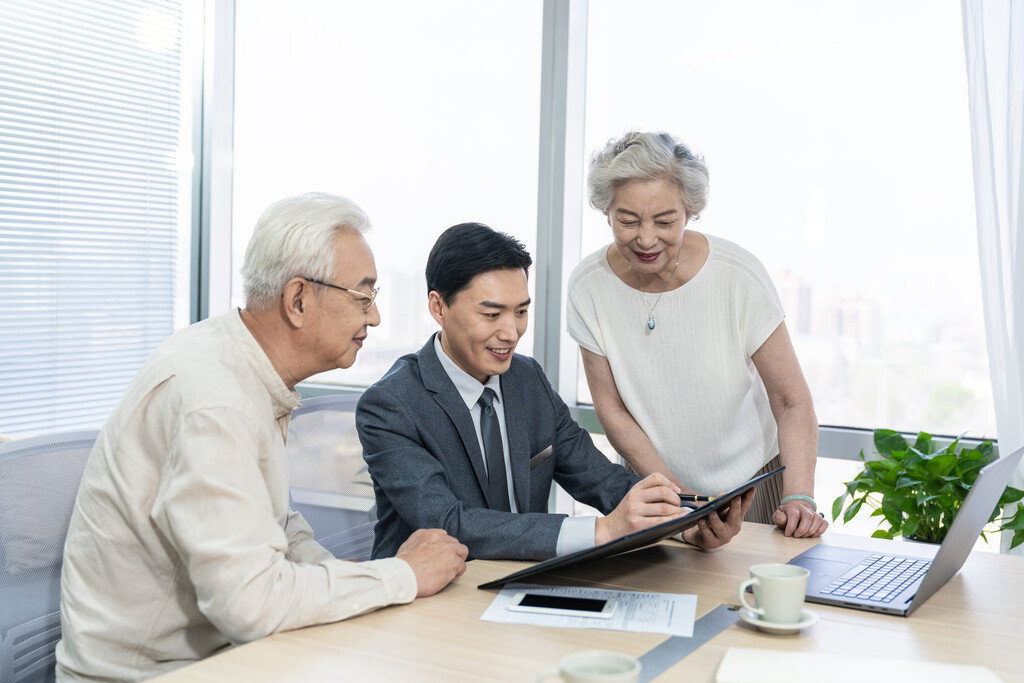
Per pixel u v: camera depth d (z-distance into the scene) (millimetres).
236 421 1260
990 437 2510
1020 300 2189
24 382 3301
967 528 1367
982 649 1163
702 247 2098
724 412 2145
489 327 1717
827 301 2688
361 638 1173
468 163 3217
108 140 3506
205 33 3688
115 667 1331
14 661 1364
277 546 1238
